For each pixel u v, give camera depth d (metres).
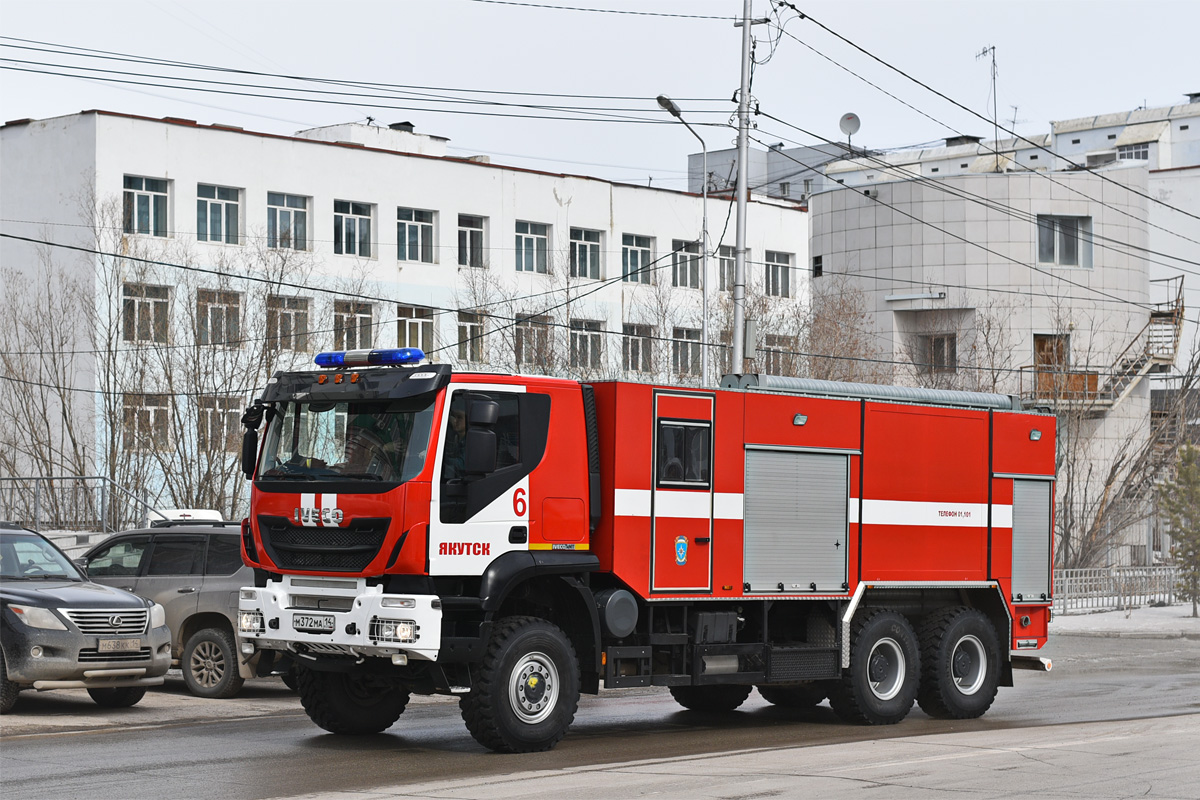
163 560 17.22
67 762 11.62
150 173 43.25
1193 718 15.20
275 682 18.12
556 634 12.45
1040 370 47.34
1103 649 26.64
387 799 9.77
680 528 13.36
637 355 55.28
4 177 44.34
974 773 10.95
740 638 14.17
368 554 11.88
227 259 44.53
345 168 47.78
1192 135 94.31
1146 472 47.62
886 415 15.25
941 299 49.84
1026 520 16.62
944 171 93.00
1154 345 50.28
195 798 9.90
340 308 47.50
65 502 30.73
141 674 15.06
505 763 11.69
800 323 46.91
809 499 14.48
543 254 53.56
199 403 37.47
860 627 14.84
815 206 53.62
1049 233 49.78
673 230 56.94
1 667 14.52
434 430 11.88
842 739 13.56
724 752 12.41
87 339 41.12
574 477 12.73
